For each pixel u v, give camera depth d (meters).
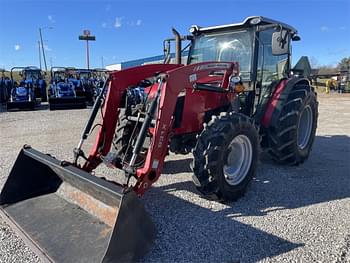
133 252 2.05
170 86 2.78
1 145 5.95
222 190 3.07
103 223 2.40
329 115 10.56
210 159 2.96
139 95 3.39
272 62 4.46
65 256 2.09
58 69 17.94
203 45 4.61
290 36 4.44
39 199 2.89
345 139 6.51
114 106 3.26
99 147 3.19
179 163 4.63
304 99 4.36
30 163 2.98
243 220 2.82
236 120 3.17
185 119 3.40
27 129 7.91
